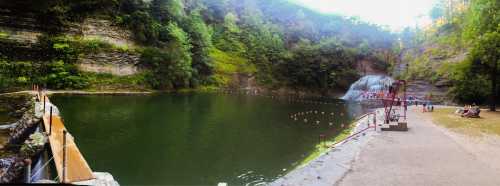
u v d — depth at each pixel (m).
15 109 36.41
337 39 142.25
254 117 46.72
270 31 146.50
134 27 77.38
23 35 60.50
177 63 82.00
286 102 75.06
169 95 70.75
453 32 95.00
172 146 27.50
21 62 58.81
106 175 14.97
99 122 35.31
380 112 53.34
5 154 21.86
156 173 20.75
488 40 48.28
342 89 117.06
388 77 108.38
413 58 104.31
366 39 143.38
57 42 63.53
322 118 48.97
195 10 115.88
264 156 25.66
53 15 63.88
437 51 91.12
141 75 75.38
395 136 29.20
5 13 58.81
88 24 69.38
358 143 26.14
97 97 57.19
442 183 16.23
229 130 35.69
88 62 67.19
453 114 48.50
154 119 39.50
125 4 77.56
